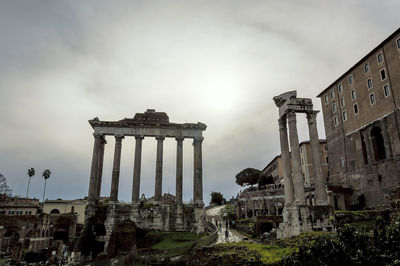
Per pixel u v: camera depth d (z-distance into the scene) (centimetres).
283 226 3456
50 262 5469
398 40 5284
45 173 12038
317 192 3556
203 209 4997
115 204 4853
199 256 2667
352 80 6475
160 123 5353
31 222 6488
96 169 5081
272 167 10538
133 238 4369
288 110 3700
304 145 8106
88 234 4612
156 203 4938
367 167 5828
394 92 5312
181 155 5291
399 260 1031
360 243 1177
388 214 3625
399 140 5131
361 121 6128
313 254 1240
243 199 7938
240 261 2261
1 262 5206
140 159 5200
